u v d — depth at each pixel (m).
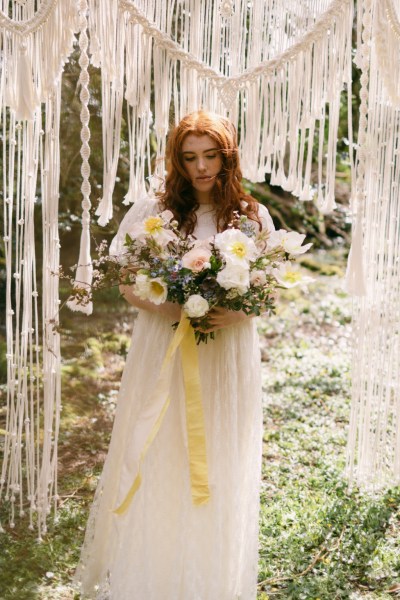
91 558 2.32
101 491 2.31
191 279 2.01
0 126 3.35
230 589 2.19
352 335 2.82
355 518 2.89
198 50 2.43
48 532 2.71
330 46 2.33
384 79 2.33
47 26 2.20
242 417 2.21
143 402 2.20
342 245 7.78
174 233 2.11
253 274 2.03
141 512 2.15
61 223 4.20
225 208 2.20
